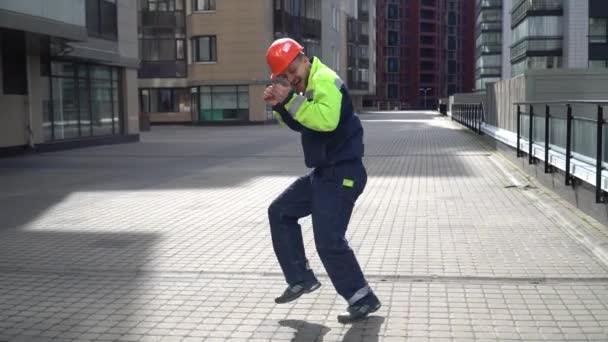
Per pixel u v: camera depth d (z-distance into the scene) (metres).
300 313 4.70
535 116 11.62
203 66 43.53
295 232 4.58
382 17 133.12
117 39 23.66
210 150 20.69
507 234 7.20
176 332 4.35
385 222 8.07
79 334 4.33
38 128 19.77
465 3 150.50
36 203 10.03
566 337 4.12
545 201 9.30
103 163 16.62
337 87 4.04
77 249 6.81
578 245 6.58
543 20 51.47
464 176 12.68
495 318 4.49
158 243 7.05
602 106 7.10
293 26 47.25
